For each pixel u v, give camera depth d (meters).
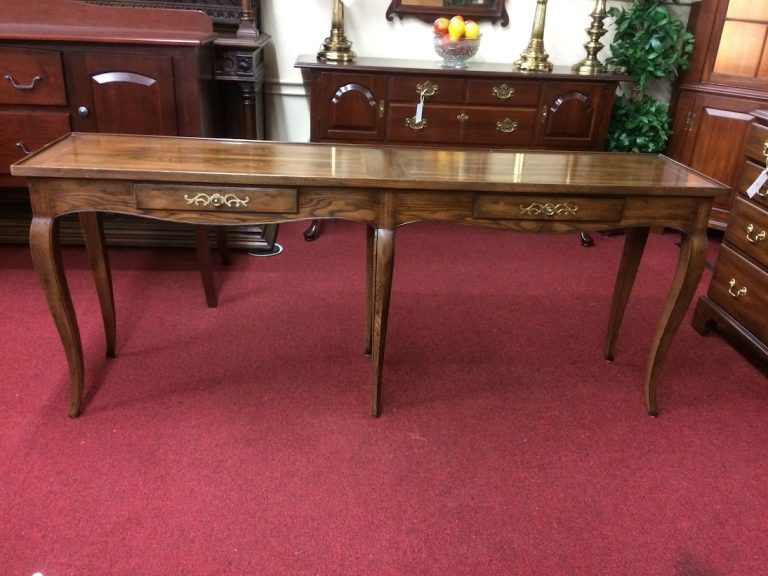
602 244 3.25
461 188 1.56
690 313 2.57
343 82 2.91
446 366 2.10
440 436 1.76
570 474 1.64
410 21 3.32
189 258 2.84
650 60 3.09
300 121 3.50
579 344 2.28
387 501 1.53
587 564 1.38
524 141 3.09
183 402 1.85
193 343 2.16
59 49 2.36
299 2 3.24
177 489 1.53
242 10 2.84
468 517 1.50
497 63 3.35
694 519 1.52
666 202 1.66
